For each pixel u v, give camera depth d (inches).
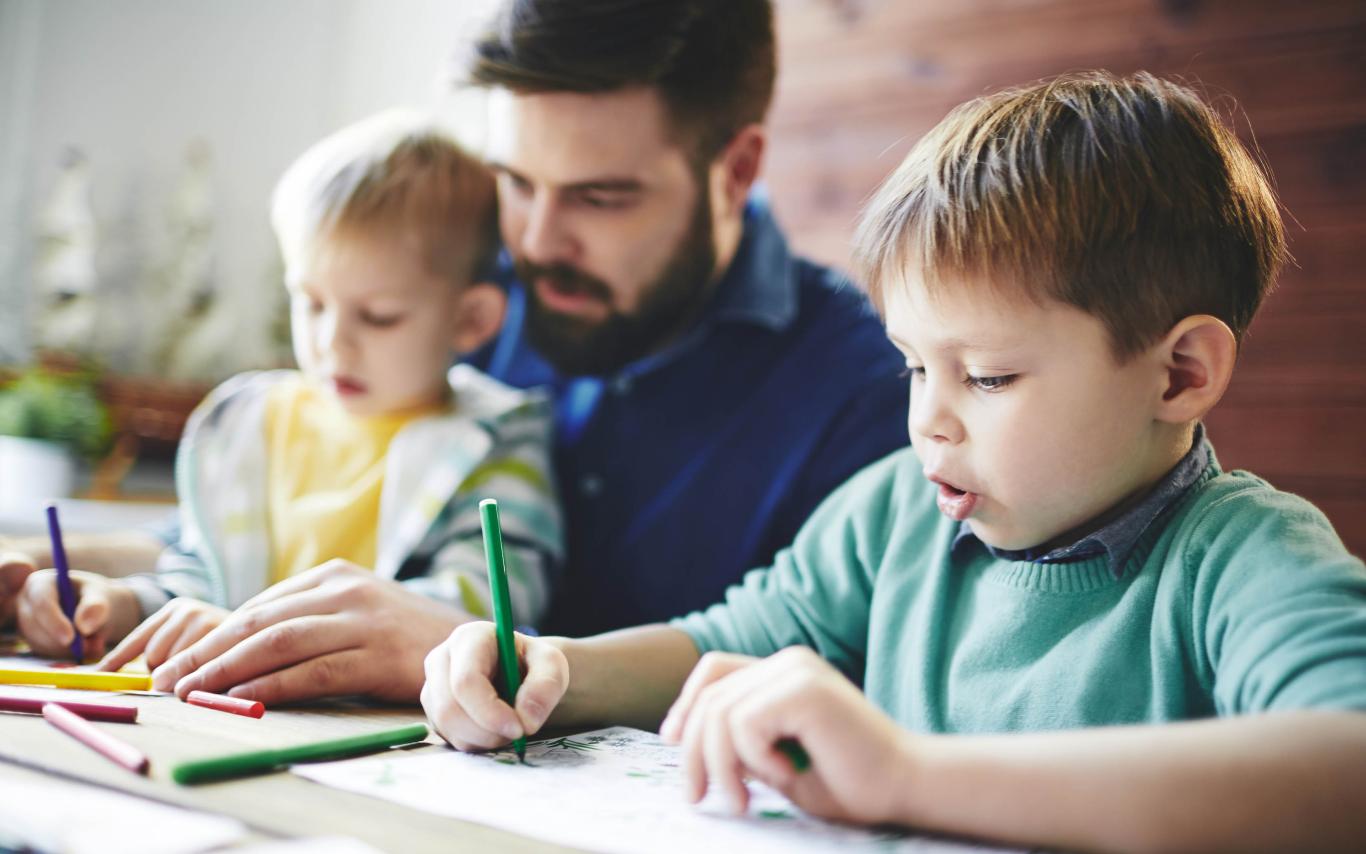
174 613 29.7
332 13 82.7
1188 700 22.7
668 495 41.8
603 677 25.8
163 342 75.7
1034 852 15.9
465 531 39.1
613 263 40.7
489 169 44.3
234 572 41.7
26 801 15.9
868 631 30.2
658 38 38.4
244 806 16.7
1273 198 25.6
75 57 75.0
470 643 22.7
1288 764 15.4
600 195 40.1
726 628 30.1
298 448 44.4
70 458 66.4
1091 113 23.7
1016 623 25.6
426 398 43.8
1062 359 22.2
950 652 27.0
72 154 74.3
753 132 41.9
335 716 24.6
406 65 79.0
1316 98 50.8
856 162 61.8
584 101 38.7
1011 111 24.6
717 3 39.3
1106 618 24.3
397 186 41.9
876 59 61.3
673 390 43.1
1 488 62.1
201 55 78.4
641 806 18.0
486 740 21.3
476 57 40.1
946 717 26.2
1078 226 22.1
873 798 16.7
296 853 14.1
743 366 42.8
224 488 43.4
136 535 42.9
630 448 42.9
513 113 39.9
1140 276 22.2
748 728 17.4
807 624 30.3
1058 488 22.9
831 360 42.2
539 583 39.0
